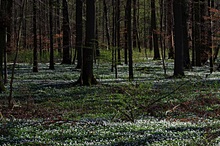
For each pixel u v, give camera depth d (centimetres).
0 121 1369
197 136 1000
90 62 2512
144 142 970
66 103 1872
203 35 4206
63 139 1059
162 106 1586
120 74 3400
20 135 1116
